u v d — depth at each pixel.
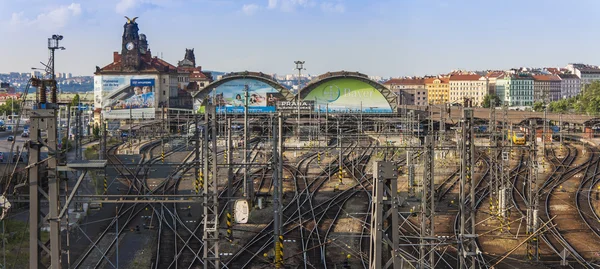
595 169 87.81
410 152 76.44
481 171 86.81
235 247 46.00
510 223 51.59
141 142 122.50
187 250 45.19
